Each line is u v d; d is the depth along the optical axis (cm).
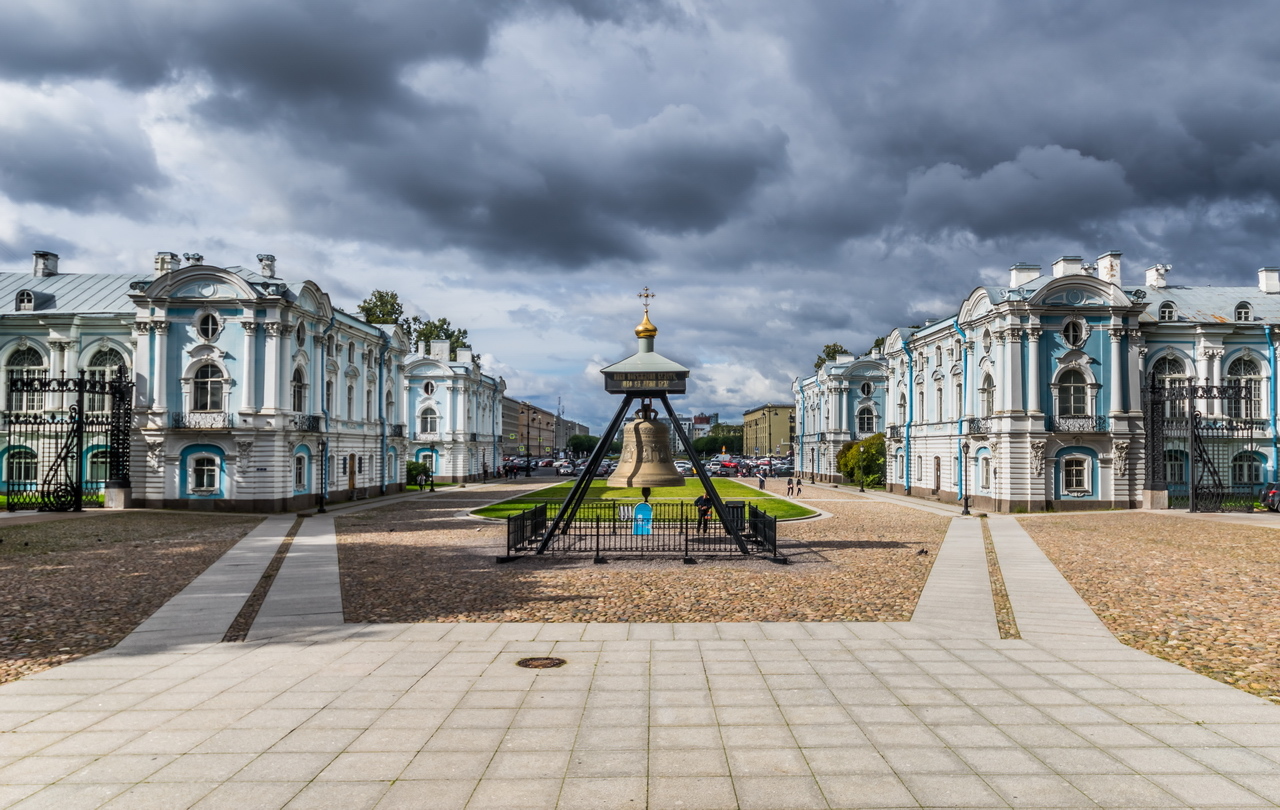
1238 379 4788
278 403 4112
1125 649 1195
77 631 1332
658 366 2047
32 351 4766
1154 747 790
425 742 805
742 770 737
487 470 8744
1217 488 4156
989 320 4466
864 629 1322
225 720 870
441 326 9631
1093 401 4288
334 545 2575
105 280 5100
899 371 6181
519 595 1658
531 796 682
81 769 736
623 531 2692
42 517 3594
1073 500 4256
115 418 4084
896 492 6094
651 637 1259
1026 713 895
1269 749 784
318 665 1098
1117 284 4559
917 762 754
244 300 4066
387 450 5734
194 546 2539
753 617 1431
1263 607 1539
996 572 2002
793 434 16175
